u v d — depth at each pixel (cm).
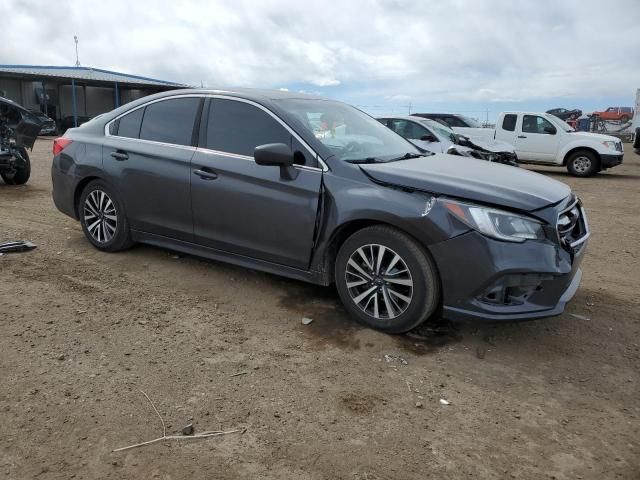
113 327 379
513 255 340
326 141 418
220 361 340
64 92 3512
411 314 368
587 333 401
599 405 309
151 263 517
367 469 248
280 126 424
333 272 414
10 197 832
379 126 512
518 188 368
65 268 494
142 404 291
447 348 369
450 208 350
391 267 373
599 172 1652
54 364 326
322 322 402
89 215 546
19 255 526
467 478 245
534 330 402
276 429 275
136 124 512
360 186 382
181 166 464
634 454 266
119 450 254
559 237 355
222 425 276
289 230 410
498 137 1602
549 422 290
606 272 564
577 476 249
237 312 415
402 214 359
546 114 1557
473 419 290
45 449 252
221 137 452
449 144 1159
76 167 539
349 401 302
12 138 902
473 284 346
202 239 466
